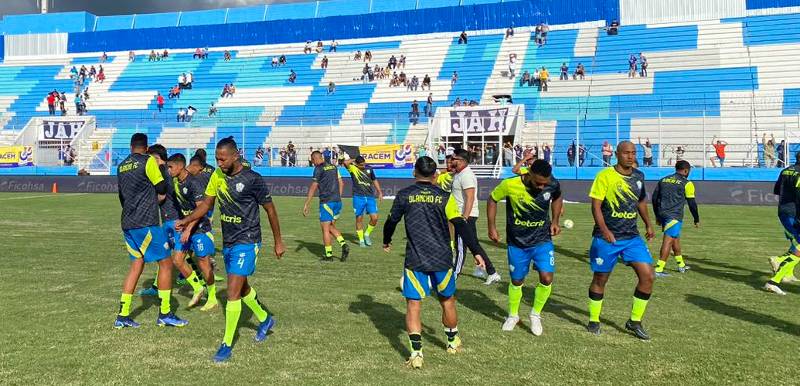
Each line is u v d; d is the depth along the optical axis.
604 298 7.10
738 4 38.69
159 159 6.80
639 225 15.16
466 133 29.86
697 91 33.16
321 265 9.42
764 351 5.11
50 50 51.25
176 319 5.95
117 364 4.81
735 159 27.48
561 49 39.91
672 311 6.47
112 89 44.19
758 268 9.09
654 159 29.23
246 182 5.19
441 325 5.97
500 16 43.94
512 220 5.73
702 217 16.98
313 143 33.97
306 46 45.62
